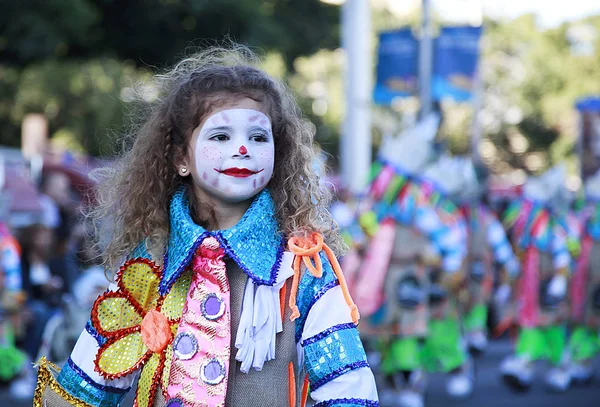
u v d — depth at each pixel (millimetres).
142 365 3176
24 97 26203
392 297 9023
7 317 9734
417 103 15430
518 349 10977
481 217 11555
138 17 18016
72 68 25672
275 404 3020
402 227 9047
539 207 11133
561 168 11406
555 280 10992
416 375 9312
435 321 9555
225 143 3158
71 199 13961
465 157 11375
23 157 14836
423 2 15328
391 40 15547
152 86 3545
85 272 9219
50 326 9195
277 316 3057
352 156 15812
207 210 3238
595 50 43094
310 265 3082
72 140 25500
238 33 18328
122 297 3225
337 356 3039
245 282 3104
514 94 43531
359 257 9148
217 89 3207
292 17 19719
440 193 9148
